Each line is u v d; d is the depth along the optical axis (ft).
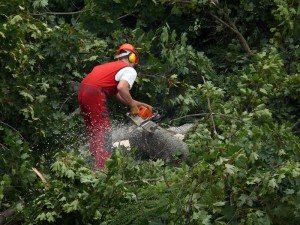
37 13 50.62
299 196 34.73
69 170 35.45
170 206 35.42
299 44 53.36
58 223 36.19
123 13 57.52
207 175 35.06
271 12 52.60
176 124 50.31
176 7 53.67
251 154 35.86
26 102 43.45
